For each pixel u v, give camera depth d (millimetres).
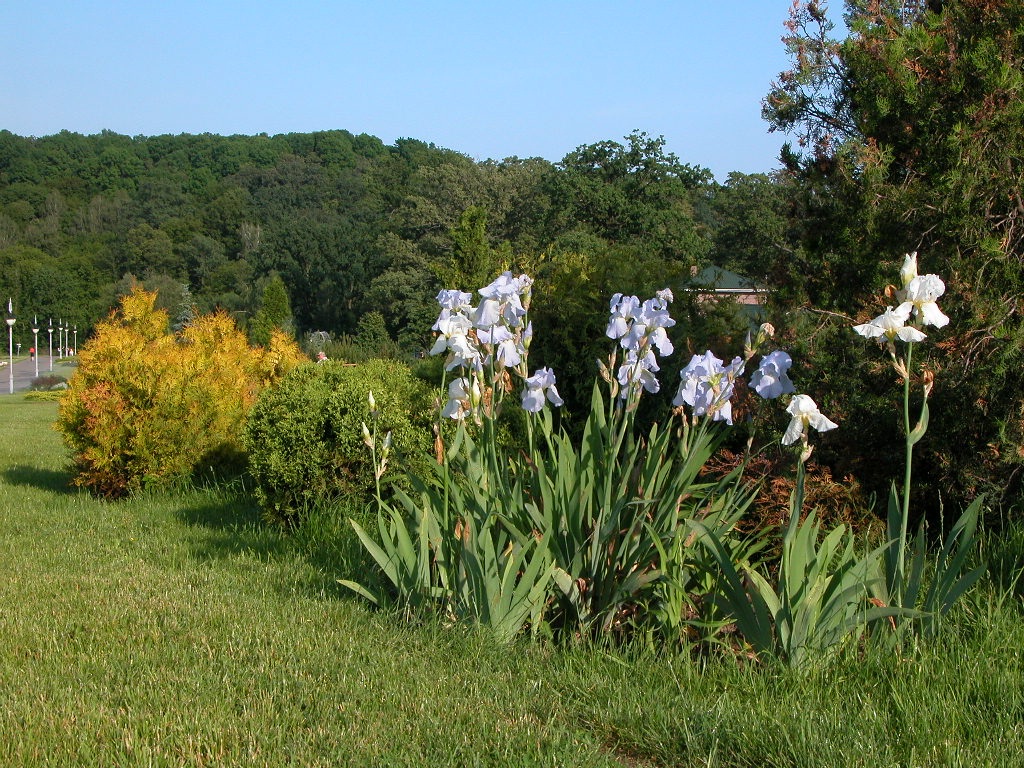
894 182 5477
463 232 19578
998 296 4879
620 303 4398
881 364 5180
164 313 10602
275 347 11961
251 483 9055
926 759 2982
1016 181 4922
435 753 3150
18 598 5172
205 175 115500
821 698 3490
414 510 4742
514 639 4277
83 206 108062
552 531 4328
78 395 9219
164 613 4859
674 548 4156
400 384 7652
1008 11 5074
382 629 4434
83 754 3146
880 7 5633
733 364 4305
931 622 3895
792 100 5852
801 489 3789
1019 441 4828
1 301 91500
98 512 8414
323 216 97875
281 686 3783
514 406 7258
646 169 44312
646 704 3484
